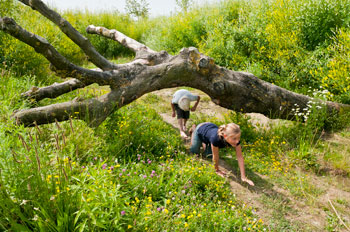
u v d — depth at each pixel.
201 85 4.64
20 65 6.63
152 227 2.25
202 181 3.19
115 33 6.68
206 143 3.75
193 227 2.44
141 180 2.88
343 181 3.53
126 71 4.30
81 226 1.95
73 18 13.02
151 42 11.88
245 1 9.92
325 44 6.18
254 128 4.83
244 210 2.89
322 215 2.95
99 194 2.26
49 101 5.42
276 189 3.37
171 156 3.86
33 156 2.26
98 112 4.02
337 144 4.30
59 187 2.21
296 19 6.83
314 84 6.16
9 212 1.97
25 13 8.72
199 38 10.11
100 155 3.32
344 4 6.30
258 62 7.00
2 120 3.40
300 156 3.89
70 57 10.36
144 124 4.41
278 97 4.78
